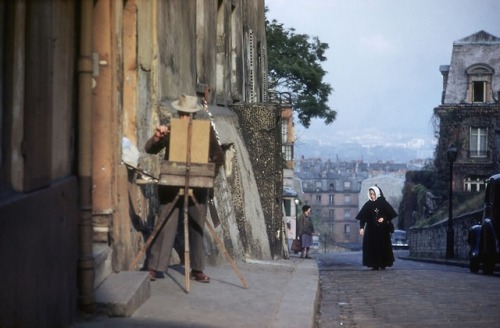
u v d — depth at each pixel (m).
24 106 5.82
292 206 56.12
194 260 9.99
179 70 14.70
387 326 9.50
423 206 69.19
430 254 47.56
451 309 11.09
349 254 57.91
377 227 20.81
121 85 9.59
